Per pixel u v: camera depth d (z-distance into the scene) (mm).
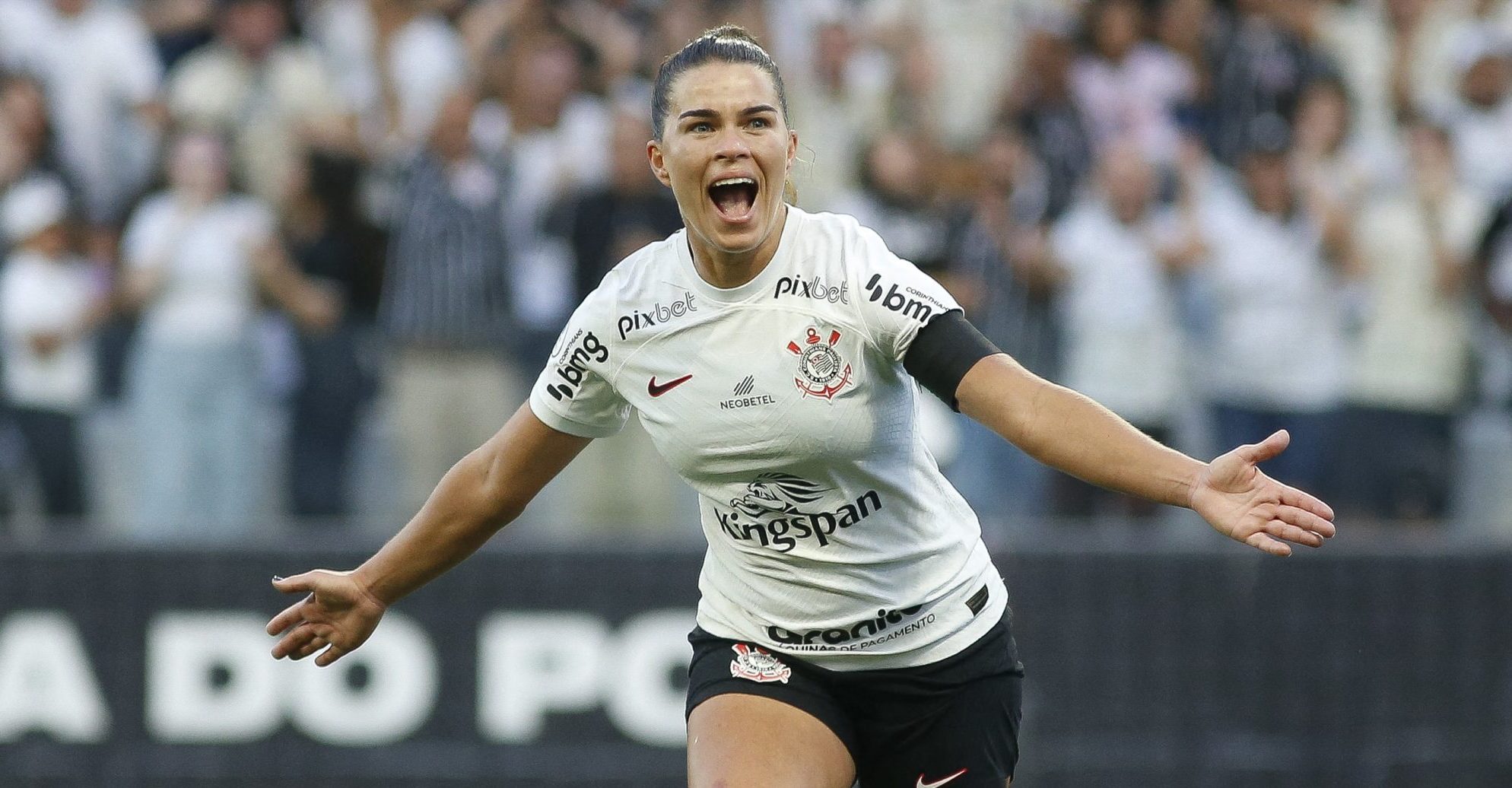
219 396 30359
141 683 27062
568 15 33875
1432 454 32031
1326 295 32094
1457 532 31859
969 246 31453
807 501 13297
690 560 27625
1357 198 33375
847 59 34250
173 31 34906
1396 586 28250
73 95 33625
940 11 35500
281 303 30609
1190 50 35938
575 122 32594
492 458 14016
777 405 12844
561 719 27328
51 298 30500
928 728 14094
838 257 12867
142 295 30312
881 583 13625
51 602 27016
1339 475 32125
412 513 30391
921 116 34375
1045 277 31344
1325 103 34562
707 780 13164
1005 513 30719
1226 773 27859
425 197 30359
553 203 31469
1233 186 33219
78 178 33281
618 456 31047
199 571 27234
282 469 30688
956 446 30531
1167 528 31438
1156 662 27906
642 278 13250
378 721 27219
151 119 33156
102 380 30734
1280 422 31922
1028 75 34375
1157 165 33406
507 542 27484
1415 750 28062
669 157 12633
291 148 31938
